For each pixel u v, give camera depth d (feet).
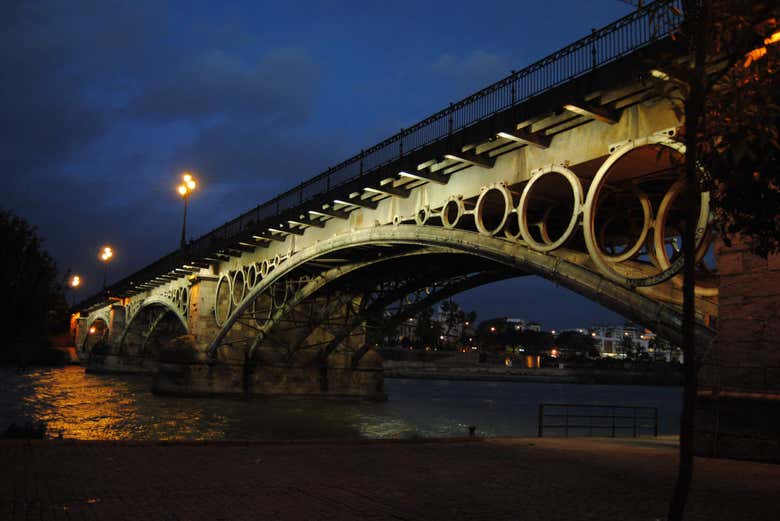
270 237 126.11
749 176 22.98
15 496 24.89
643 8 20.47
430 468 36.01
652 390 433.89
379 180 87.71
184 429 96.53
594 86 55.88
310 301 160.97
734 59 18.34
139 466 32.81
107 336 312.29
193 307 163.63
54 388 181.47
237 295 153.28
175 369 152.15
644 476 34.81
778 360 40.73
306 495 27.25
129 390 179.11
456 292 128.06
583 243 80.84
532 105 62.49
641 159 55.72
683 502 14.96
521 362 579.48
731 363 43.04
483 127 68.74
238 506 24.77
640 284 50.80
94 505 24.03
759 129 18.48
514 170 68.90
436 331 594.65
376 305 143.74
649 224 53.62
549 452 45.39
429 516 24.12
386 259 107.96
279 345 160.66
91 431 89.35
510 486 30.96
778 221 24.25
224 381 152.87
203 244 161.58
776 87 18.54
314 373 162.30
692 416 15.34
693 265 16.20
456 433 105.81
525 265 65.00
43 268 61.36
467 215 82.48
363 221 98.73
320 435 95.25
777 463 39.37
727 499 28.50
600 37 56.95
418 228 83.46
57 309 65.36
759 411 40.91
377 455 40.88
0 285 58.29
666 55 18.45
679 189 48.44
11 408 117.50
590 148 59.11
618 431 115.34
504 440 53.62
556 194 70.49
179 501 25.23
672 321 49.14
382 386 172.65
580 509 26.03
